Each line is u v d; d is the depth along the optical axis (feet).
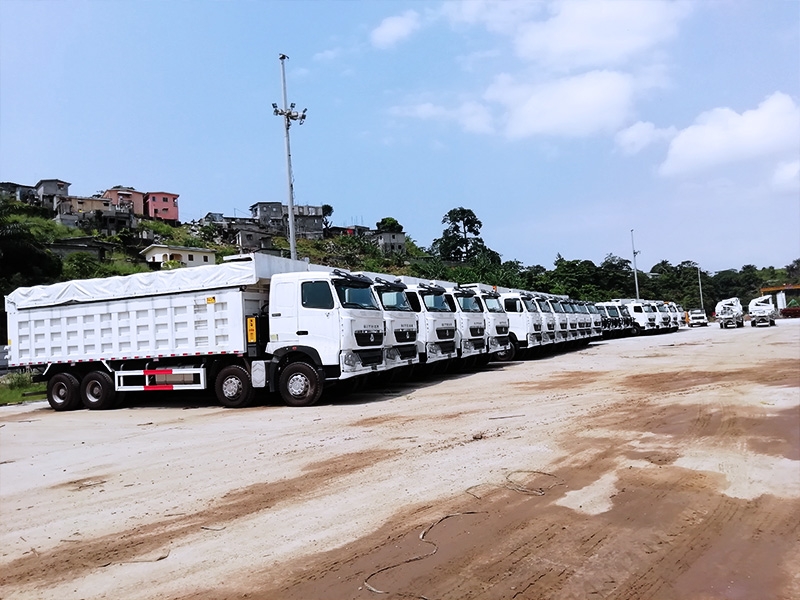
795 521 15.60
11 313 50.90
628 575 12.80
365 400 42.14
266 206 295.07
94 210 234.17
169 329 44.70
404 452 24.54
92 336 47.75
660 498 17.65
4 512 19.71
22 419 44.37
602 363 63.62
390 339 45.11
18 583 13.85
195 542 15.76
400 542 14.98
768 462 21.17
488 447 24.80
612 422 29.40
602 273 244.22
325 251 247.70
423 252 303.48
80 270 140.97
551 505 17.31
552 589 12.25
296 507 18.15
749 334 110.01
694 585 12.28
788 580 12.40
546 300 86.12
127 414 43.68
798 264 362.12
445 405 37.52
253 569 13.83
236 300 42.52
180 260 193.47
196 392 53.93
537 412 33.12
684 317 190.90
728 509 16.60
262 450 26.66
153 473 23.76
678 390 39.73
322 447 26.43
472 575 13.00
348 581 12.95
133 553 15.28
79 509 19.49
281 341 41.19
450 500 18.07
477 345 62.13
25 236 119.55
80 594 13.08
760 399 34.50
